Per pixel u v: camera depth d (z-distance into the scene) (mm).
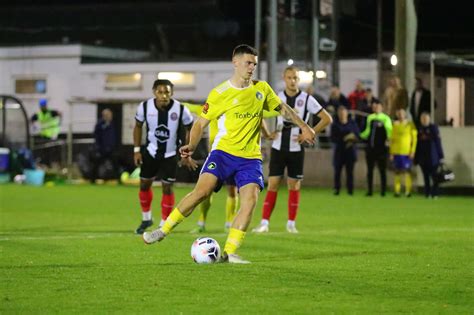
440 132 59438
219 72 80062
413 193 59875
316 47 66312
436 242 29672
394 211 44344
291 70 32469
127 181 69375
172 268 22344
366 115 61031
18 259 24406
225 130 22750
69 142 71875
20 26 112125
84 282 20172
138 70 82125
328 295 18641
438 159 54750
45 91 86500
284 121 33125
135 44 109688
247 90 22672
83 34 111000
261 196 55875
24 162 71312
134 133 32781
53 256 25125
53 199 52344
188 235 31938
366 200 52312
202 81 80438
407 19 62375
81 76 84625
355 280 20656
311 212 43625
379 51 74938
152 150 32438
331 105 58781
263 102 22844
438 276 21391
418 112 58250
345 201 51281
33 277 20938
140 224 34500
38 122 82938
